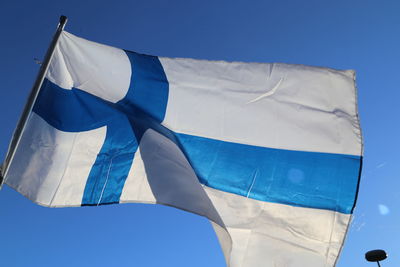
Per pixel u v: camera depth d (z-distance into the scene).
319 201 3.70
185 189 3.44
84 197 3.38
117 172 3.46
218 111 3.77
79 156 3.42
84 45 3.62
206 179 3.67
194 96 3.76
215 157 3.70
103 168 3.44
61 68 3.51
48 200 3.32
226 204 3.64
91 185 3.40
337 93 3.83
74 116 3.46
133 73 3.70
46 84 3.45
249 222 3.63
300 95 3.82
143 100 3.68
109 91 3.62
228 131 3.74
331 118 3.81
